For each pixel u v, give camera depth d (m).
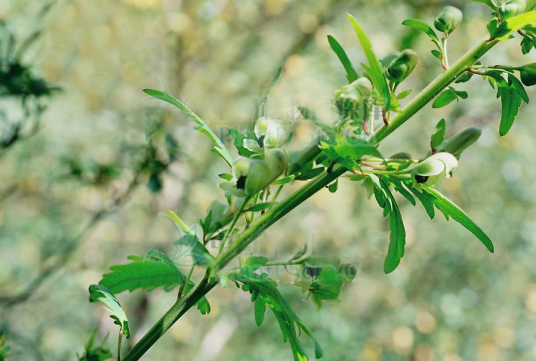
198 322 9.01
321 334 8.29
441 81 1.43
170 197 5.37
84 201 5.18
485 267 9.48
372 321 8.89
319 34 7.39
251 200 1.36
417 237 9.18
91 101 5.50
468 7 6.84
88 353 1.77
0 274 5.57
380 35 7.25
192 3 6.95
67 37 5.96
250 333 9.02
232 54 7.69
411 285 9.48
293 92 6.57
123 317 1.34
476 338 9.73
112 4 6.34
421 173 1.37
